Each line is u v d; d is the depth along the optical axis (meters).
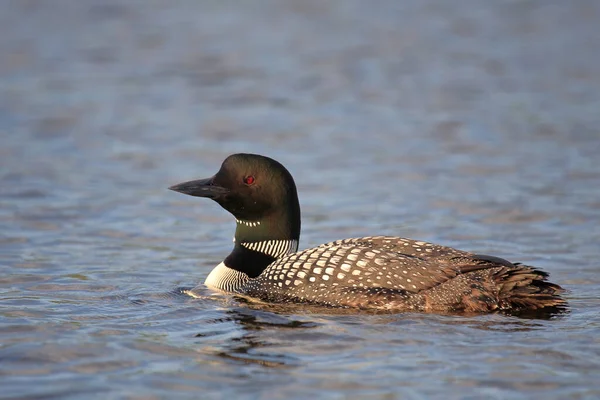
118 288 10.90
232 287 10.62
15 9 36.19
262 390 7.60
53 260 12.27
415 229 13.81
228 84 25.69
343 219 14.45
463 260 9.55
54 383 7.73
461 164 17.73
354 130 20.78
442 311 9.33
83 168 17.67
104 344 8.66
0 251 12.65
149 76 26.62
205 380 7.82
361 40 31.52
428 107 22.88
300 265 10.02
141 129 20.95
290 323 9.22
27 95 24.03
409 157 18.36
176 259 12.49
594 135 19.66
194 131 20.80
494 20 34.78
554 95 23.84
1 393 7.50
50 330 9.09
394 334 8.81
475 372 7.90
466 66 27.73
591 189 15.73
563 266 11.86
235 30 33.19
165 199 15.77
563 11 36.22
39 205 15.16
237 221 10.97
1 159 18.20
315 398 7.45
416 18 35.22
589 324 9.09
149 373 7.96
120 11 36.34
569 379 7.74
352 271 9.70
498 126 20.75
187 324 9.33
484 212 14.62
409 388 7.60
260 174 10.72
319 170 17.56
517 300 9.23
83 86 25.27
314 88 25.20
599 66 27.38
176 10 36.81
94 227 14.04
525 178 16.59
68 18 34.81
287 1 38.62
